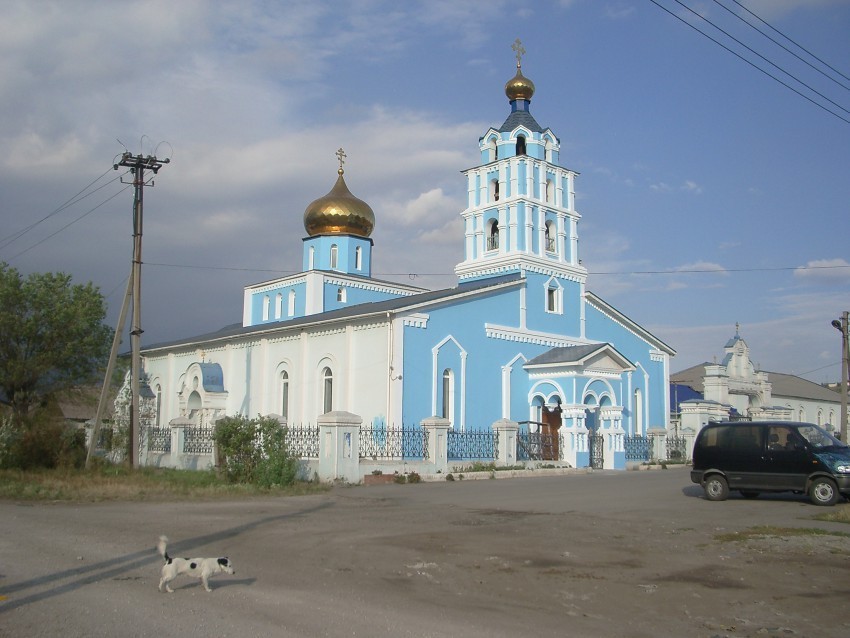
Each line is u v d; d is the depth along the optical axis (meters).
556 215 38.28
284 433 24.16
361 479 24.48
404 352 31.09
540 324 36.44
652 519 15.39
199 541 12.80
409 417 30.84
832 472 17.44
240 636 7.18
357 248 47.03
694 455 19.36
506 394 34.34
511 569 10.59
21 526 14.49
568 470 29.50
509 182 37.19
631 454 36.09
